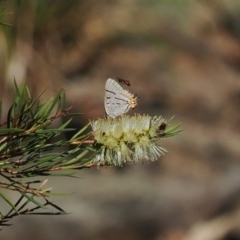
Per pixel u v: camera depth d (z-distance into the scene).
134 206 2.26
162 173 2.58
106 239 2.11
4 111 1.85
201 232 2.22
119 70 3.33
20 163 0.69
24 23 1.89
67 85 2.74
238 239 2.21
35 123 0.68
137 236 2.20
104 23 3.28
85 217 2.10
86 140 0.70
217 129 3.19
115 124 0.70
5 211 1.84
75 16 2.31
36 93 2.01
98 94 2.82
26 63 1.94
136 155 0.70
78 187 2.20
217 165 2.79
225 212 2.30
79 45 2.60
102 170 2.38
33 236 1.95
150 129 0.70
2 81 1.88
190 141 2.93
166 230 2.25
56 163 0.69
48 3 1.98
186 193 2.41
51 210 2.02
